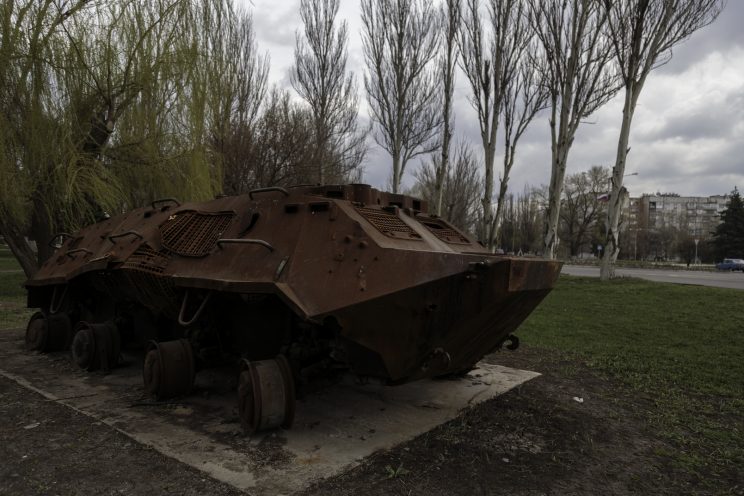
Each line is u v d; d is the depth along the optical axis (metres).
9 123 10.75
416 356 4.42
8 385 6.23
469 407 5.57
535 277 4.51
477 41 18.50
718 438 4.95
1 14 10.47
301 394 4.93
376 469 4.09
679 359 7.98
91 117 11.54
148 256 5.97
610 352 8.48
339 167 21.80
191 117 12.51
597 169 65.69
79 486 3.74
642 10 16.00
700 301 13.67
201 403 5.56
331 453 4.33
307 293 4.25
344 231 4.48
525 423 5.18
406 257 4.08
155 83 11.82
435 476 4.02
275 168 16.95
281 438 4.62
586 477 4.11
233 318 5.57
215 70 13.05
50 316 8.02
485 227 18.83
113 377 6.60
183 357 5.56
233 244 5.19
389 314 4.09
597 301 14.16
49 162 11.16
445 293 4.16
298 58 23.02
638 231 78.88
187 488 3.72
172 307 5.98
